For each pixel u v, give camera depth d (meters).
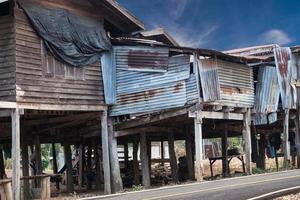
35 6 18.45
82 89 19.88
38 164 23.08
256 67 24.31
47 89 18.47
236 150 29.08
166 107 20.61
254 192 11.95
